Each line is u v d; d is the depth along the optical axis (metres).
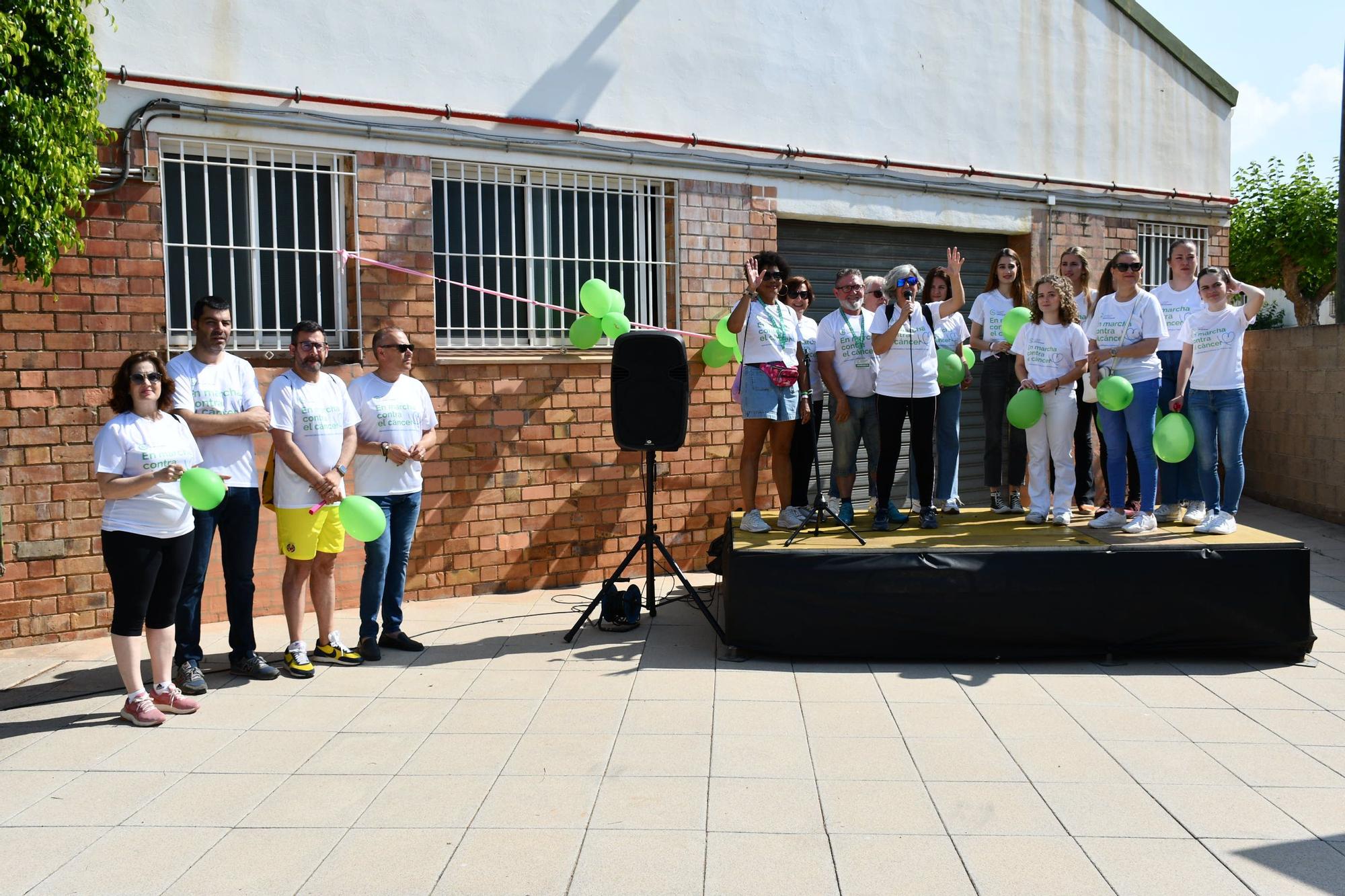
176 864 3.35
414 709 4.88
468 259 7.10
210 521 5.15
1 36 4.26
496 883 3.22
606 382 7.45
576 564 7.42
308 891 3.17
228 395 5.21
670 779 4.02
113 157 5.88
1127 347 6.00
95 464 4.57
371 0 6.54
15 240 4.65
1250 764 4.17
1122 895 3.14
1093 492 7.42
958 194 8.80
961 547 5.61
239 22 6.18
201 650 5.52
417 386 5.91
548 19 7.11
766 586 5.50
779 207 8.04
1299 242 15.44
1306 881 3.22
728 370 7.90
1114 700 4.98
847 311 6.39
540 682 5.27
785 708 4.85
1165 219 9.95
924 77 8.64
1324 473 9.21
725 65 7.77
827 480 8.32
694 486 7.80
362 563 6.80
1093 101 9.49
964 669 5.48
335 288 6.64
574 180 7.36
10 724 4.69
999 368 7.00
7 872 3.30
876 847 3.45
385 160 6.63
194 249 6.24
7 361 5.68
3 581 5.74
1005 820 3.66
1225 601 5.51
